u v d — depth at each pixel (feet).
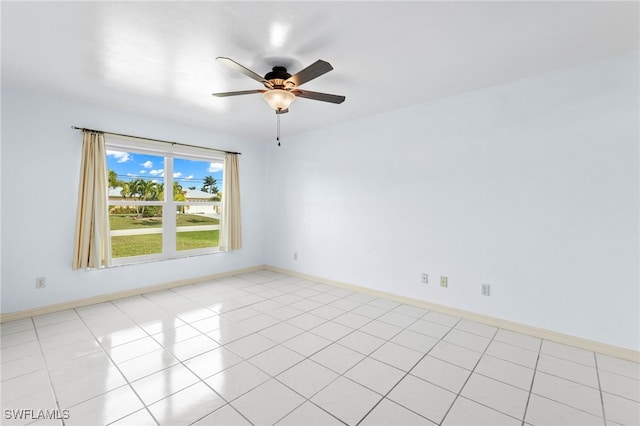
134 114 12.64
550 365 7.46
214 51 7.42
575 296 8.45
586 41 7.06
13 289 10.12
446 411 5.82
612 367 7.36
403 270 12.07
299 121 13.84
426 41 7.00
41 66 8.31
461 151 10.44
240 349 8.21
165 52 7.49
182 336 8.98
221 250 16.11
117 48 7.32
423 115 11.34
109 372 7.06
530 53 7.63
